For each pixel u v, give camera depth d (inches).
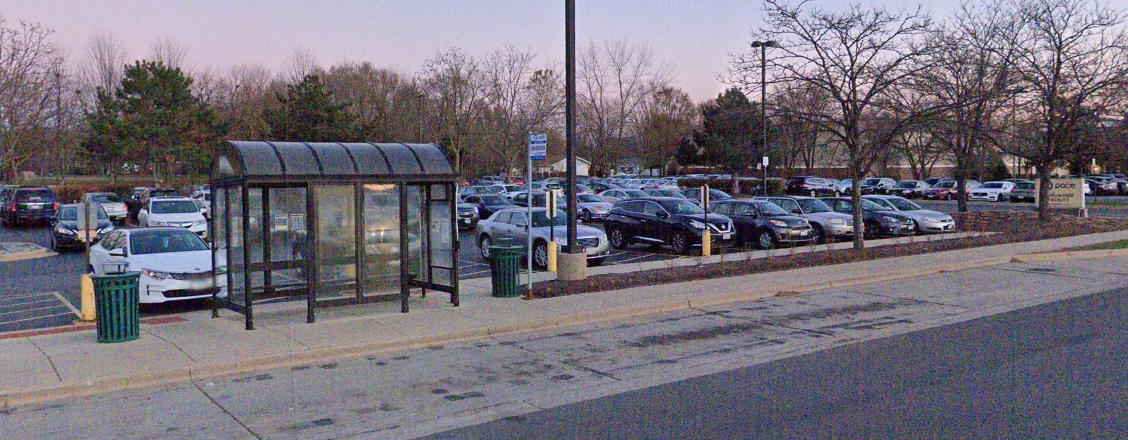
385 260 483.5
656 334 428.5
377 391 317.1
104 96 1897.1
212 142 2015.3
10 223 1419.8
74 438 263.4
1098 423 250.5
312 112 1899.6
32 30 1317.7
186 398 312.3
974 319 455.5
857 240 768.3
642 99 2410.2
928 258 728.3
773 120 770.8
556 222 756.0
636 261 776.3
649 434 254.2
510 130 2117.4
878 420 260.7
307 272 445.1
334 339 399.9
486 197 1374.3
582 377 336.5
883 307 505.4
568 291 544.4
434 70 2003.0
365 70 2479.1
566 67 579.5
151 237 569.3
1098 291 556.1
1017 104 995.9
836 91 714.8
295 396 311.6
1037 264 718.5
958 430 247.3
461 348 398.9
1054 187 1189.1
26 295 589.0
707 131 1947.6
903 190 2133.4
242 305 449.7
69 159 2731.3
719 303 526.6
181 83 1967.3
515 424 270.1
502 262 526.3
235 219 490.6
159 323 447.5
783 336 418.0
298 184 455.8
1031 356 349.1
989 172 2561.5
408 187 521.3
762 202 916.6
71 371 337.1
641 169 2783.0
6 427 277.4
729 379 325.4
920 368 334.0
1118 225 1053.8
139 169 2918.3
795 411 275.1
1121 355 346.0
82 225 524.1
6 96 971.9
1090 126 1000.2
